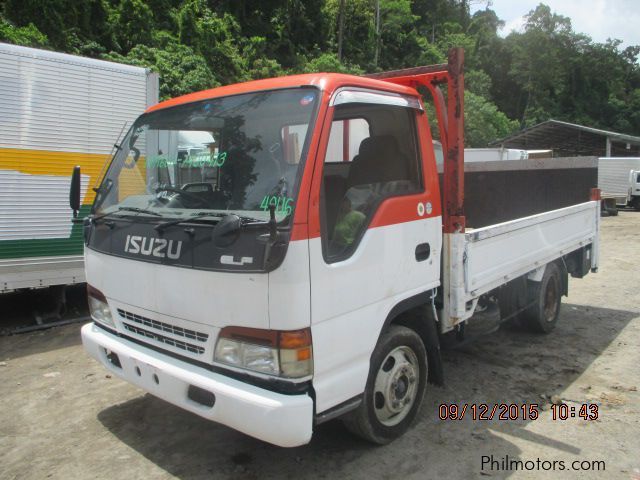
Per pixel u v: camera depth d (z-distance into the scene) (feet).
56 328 20.02
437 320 12.31
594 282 27.84
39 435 12.03
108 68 20.92
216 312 8.89
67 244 20.34
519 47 190.80
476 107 120.26
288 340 8.29
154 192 10.79
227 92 10.55
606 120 187.21
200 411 9.09
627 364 15.98
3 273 18.94
